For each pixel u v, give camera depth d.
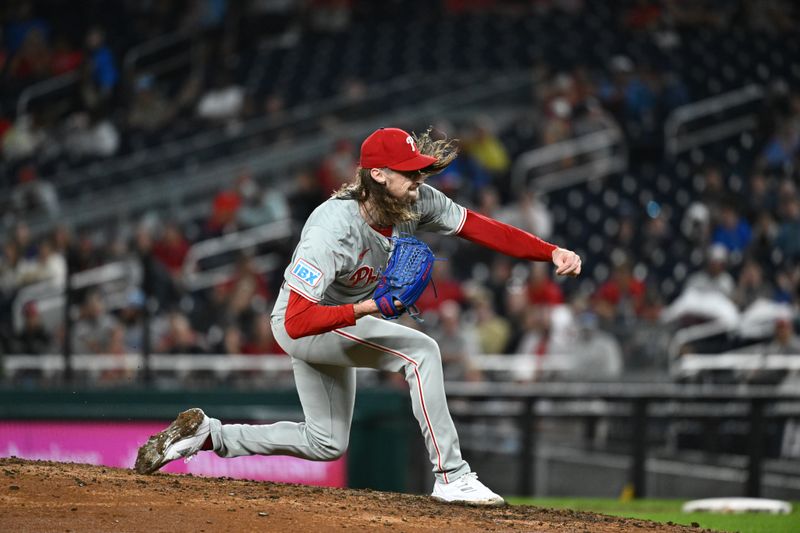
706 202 53.34
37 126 64.50
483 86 65.56
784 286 45.81
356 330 15.67
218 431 16.41
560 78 60.53
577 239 54.84
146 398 30.98
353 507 15.12
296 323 14.78
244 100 65.38
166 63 69.94
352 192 15.28
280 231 50.03
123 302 42.91
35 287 42.09
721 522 22.30
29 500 14.20
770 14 74.31
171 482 15.89
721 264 41.97
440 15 79.12
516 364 36.75
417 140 15.55
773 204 53.78
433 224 16.28
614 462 33.47
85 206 55.81
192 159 60.22
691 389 33.88
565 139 58.31
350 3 79.38
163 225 52.75
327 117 62.31
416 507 15.55
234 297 40.31
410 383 15.77
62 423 29.62
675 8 74.12
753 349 38.09
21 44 73.44
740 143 62.03
